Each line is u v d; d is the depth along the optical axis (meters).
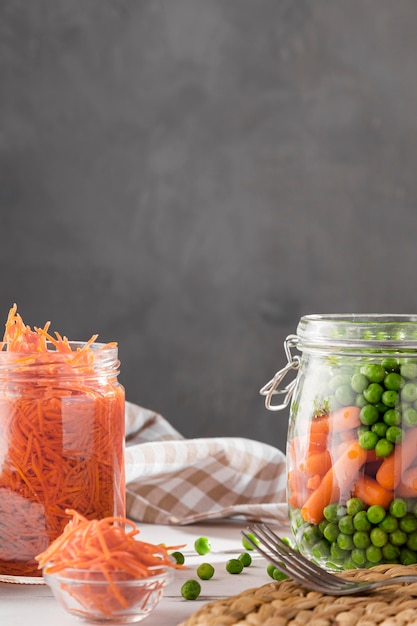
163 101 3.16
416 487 1.06
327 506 1.08
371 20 3.15
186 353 3.19
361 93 3.16
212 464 1.56
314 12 3.15
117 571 0.90
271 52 3.16
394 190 3.17
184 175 3.17
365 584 0.92
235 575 1.14
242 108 3.16
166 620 0.95
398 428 1.06
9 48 3.16
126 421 1.80
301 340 1.14
